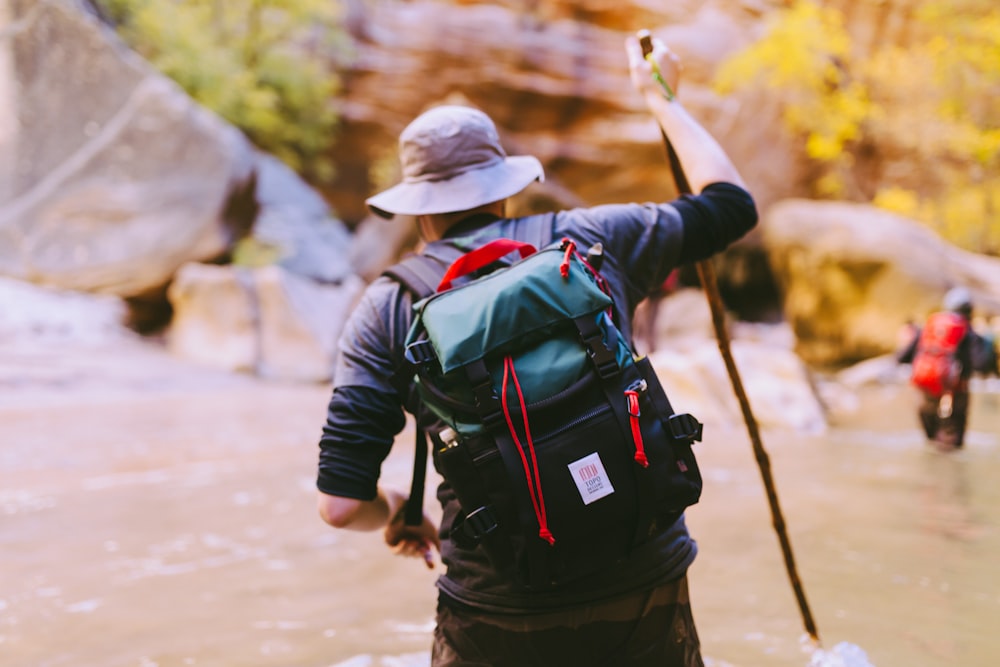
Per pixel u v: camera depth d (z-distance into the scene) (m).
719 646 2.42
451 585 1.62
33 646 2.52
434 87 20.86
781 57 19.28
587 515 1.41
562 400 1.44
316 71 19.58
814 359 16.06
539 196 18.19
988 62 19.05
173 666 2.35
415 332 1.55
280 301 12.36
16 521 4.18
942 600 2.78
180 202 13.27
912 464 5.57
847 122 19.56
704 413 7.43
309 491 4.90
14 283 12.97
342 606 2.88
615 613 1.54
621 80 20.80
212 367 11.91
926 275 15.05
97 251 13.23
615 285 1.68
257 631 2.64
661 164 19.98
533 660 1.54
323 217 17.25
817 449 6.25
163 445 6.55
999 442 6.65
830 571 3.13
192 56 16.91
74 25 13.48
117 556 3.54
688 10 21.67
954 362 6.24
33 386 9.75
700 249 1.78
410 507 1.79
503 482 1.42
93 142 13.42
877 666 2.24
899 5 20.80
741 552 3.42
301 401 9.55
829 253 15.51
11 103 13.41
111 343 12.34
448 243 1.72
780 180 20.25
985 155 19.08
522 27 21.23
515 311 1.48
